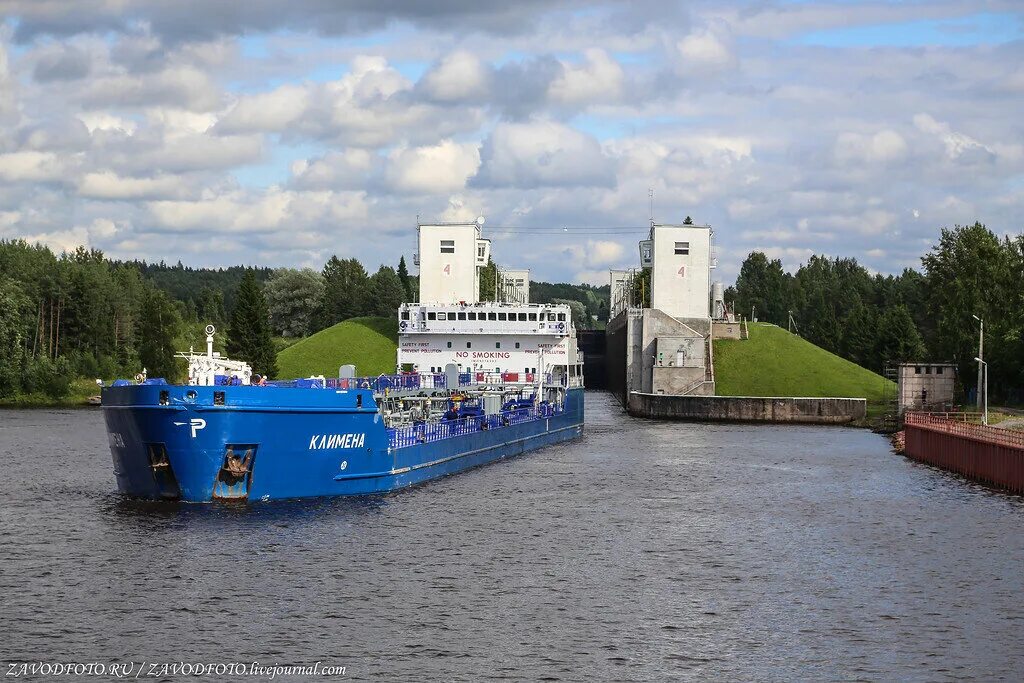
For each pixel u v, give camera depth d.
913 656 34.81
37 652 34.25
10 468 71.31
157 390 51.53
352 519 52.56
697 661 34.22
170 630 36.31
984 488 66.75
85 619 37.31
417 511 55.47
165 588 40.81
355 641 35.50
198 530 49.34
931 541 50.75
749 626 37.59
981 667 33.91
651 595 41.16
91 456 78.56
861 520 55.78
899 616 38.81
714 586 42.56
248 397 51.94
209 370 57.03
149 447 53.19
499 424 81.88
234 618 37.53
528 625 37.34
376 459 59.53
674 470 74.81
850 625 37.78
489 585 42.06
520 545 48.78
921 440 82.62
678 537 51.22
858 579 43.75
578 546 48.91
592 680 32.59
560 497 61.69
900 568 45.59
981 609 39.69
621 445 93.12
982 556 47.72
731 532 52.53
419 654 34.44
